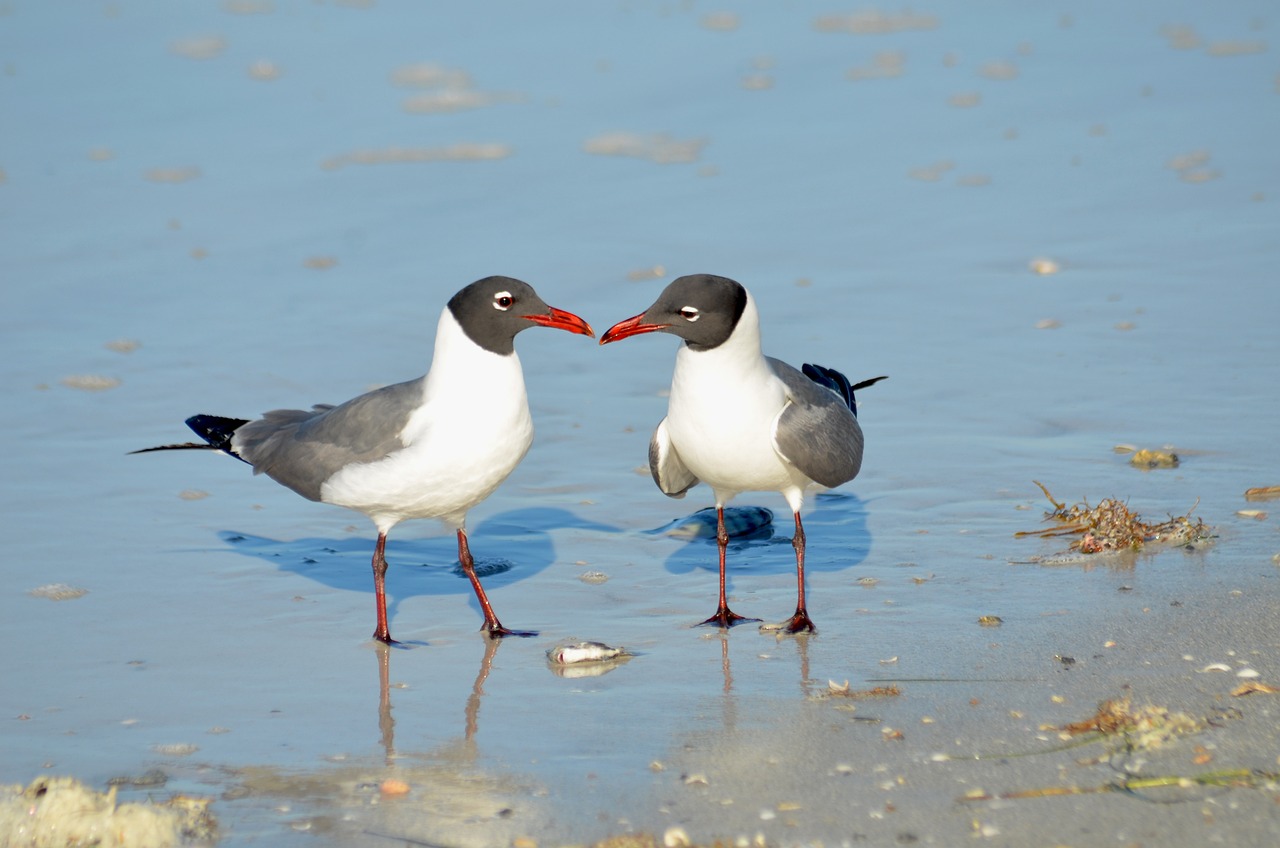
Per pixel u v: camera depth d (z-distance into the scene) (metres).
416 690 10.34
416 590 12.35
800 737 9.32
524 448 11.41
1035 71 30.30
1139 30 33.03
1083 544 12.34
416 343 18.42
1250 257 20.48
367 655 11.01
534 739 9.50
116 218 23.16
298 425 12.12
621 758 9.18
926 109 28.14
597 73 30.69
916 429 15.54
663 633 11.32
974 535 12.96
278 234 22.48
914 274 20.45
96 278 20.67
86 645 11.12
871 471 14.56
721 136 27.00
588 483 14.64
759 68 30.84
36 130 27.45
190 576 12.52
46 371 17.45
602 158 25.98
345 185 24.73
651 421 16.22
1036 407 15.92
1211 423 15.20
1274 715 9.12
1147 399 15.94
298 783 8.97
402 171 25.41
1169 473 13.99
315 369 17.61
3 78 30.56
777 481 11.46
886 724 9.44
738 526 13.41
